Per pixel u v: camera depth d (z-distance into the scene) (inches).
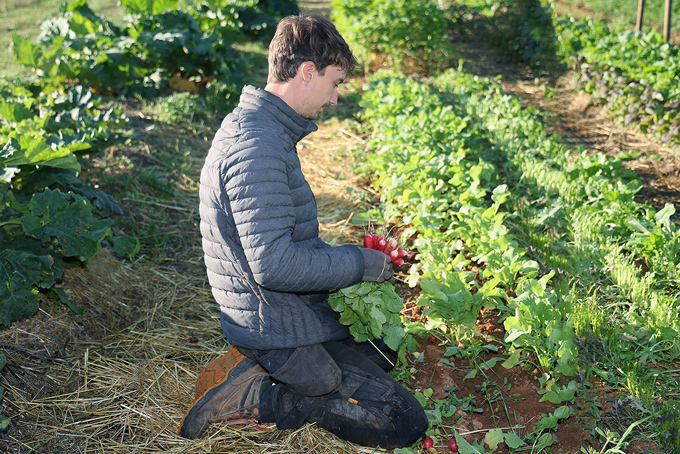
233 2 469.4
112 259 152.5
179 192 204.2
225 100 299.7
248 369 98.3
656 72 319.9
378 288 95.7
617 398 101.2
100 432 100.0
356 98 314.2
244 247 76.8
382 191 201.2
